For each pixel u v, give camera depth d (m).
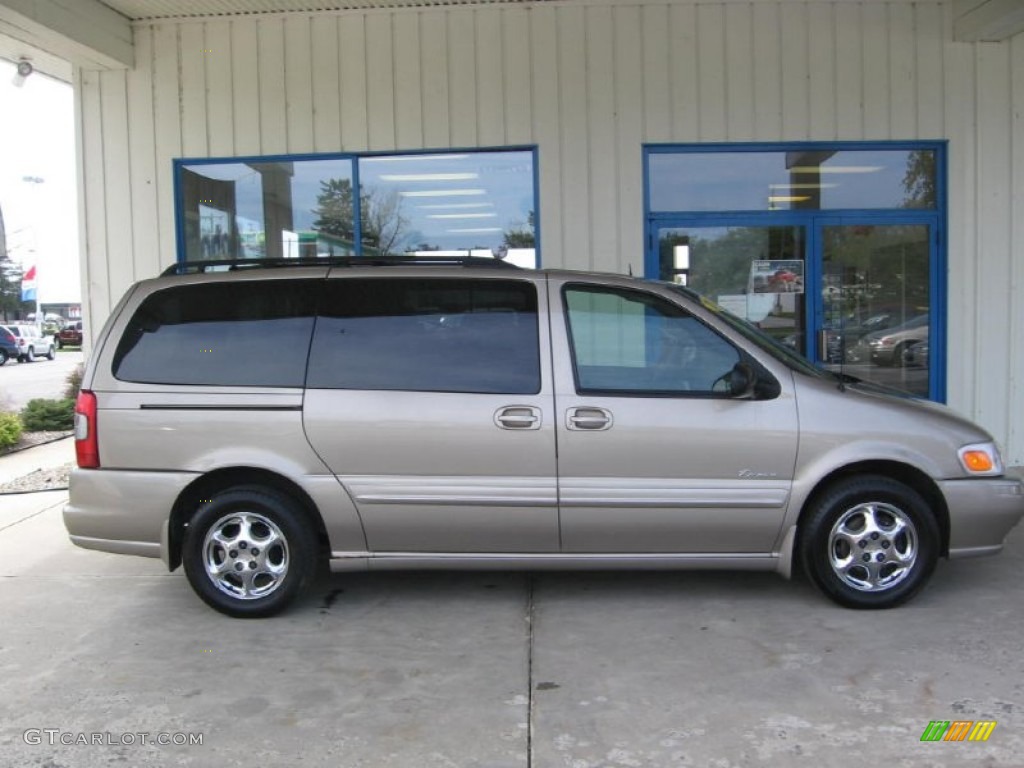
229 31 8.12
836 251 8.16
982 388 8.21
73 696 3.73
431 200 8.19
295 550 4.57
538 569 4.65
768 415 4.45
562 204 8.05
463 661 4.04
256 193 8.25
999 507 4.55
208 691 3.76
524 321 4.59
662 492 4.43
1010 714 3.45
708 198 8.09
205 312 4.68
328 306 4.65
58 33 7.14
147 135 8.25
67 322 75.75
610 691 3.70
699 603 4.77
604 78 7.96
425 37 8.01
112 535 4.57
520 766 3.12
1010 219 8.14
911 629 4.34
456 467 4.45
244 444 4.49
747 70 7.96
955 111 8.04
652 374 4.55
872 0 7.93
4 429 11.63
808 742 3.25
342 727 3.42
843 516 4.53
